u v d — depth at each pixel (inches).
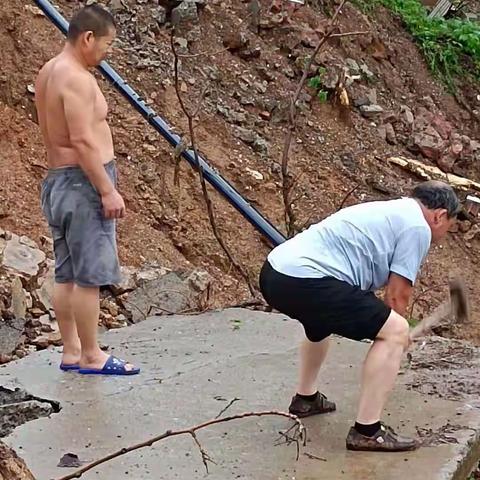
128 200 560.4
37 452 289.1
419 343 395.2
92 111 331.3
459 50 920.3
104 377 353.7
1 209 492.4
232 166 634.8
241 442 296.0
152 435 301.6
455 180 763.4
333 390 339.9
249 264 575.5
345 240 278.7
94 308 347.3
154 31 688.4
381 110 786.8
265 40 761.6
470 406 327.3
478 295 681.6
